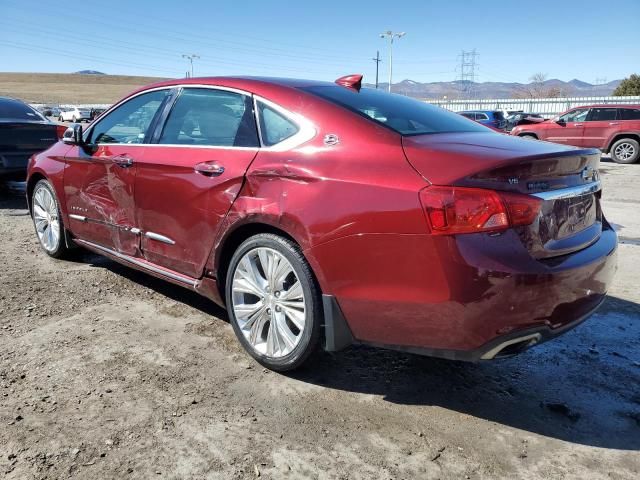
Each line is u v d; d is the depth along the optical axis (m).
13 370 3.17
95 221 4.47
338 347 2.91
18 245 5.79
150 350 3.48
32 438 2.56
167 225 3.73
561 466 2.49
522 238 2.54
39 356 3.35
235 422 2.75
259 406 2.90
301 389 3.08
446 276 2.49
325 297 2.87
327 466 2.45
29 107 9.05
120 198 4.13
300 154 3.02
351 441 2.63
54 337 3.62
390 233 2.61
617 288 4.85
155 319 3.96
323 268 2.83
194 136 3.67
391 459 2.51
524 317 2.53
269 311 3.19
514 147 2.86
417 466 2.47
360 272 2.72
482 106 44.84
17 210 7.78
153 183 3.78
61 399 2.89
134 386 3.04
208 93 3.71
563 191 2.77
